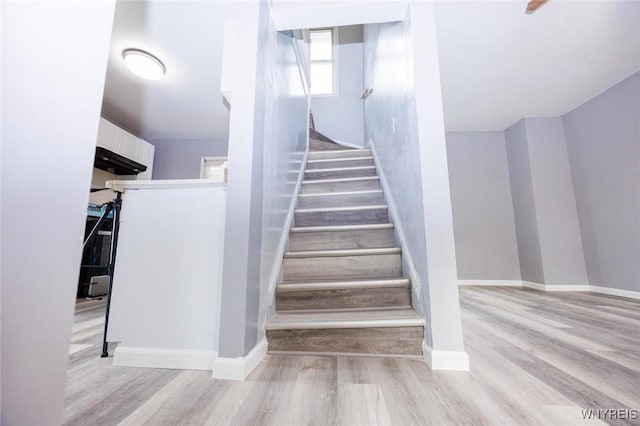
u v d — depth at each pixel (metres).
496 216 4.08
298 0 1.58
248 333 1.17
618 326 1.83
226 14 2.14
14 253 0.44
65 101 0.51
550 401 0.91
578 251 3.49
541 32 2.41
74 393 0.98
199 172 4.64
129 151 3.99
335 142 4.75
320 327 1.35
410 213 1.63
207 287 1.26
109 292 1.29
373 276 1.85
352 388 1.01
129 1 2.04
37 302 0.47
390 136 2.31
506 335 1.63
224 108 3.71
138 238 1.32
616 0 2.08
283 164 2.01
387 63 2.40
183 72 2.92
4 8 0.44
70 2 0.52
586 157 3.42
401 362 1.25
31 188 0.46
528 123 3.82
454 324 1.19
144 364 1.22
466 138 4.28
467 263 4.02
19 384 0.44
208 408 0.88
